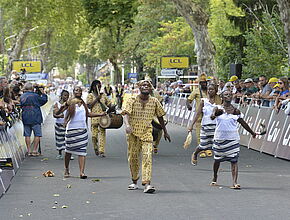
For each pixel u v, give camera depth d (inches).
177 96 1259.2
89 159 613.0
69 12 2030.0
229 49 1544.0
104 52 2549.2
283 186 443.2
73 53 3459.6
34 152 645.3
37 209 361.1
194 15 1290.6
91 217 338.0
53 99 2479.1
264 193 413.1
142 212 350.0
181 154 655.1
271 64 1300.4
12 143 556.1
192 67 1818.4
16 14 2004.2
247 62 1425.9
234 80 894.4
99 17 1270.9
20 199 393.7
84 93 2970.0
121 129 1007.6
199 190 425.7
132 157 427.8
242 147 728.3
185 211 352.2
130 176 495.2
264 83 804.6
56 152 680.4
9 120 569.6
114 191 422.6
